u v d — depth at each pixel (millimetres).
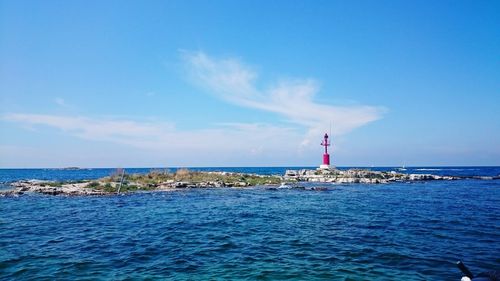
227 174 68625
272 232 19906
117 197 39656
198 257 14562
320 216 26031
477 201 36562
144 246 16547
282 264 13469
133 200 36875
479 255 14578
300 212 28250
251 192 46688
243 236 18812
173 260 14109
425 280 11539
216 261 13953
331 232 19781
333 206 32250
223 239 18062
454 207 31359
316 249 15781
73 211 28984
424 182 73562
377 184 65875
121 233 19734
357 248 15891
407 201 36531
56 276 12031
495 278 9820
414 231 19953
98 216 26219
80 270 12742
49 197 39625
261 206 32250
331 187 57250
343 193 46344
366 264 13391
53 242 17438
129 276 12070
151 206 32156
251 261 13914
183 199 38000
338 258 14250
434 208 30625
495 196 42438
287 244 16828
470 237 18250
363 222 23234
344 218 25047
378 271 12516
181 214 27188
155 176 59406
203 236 18844
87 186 47781
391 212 28031
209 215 26656
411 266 13109
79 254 15039
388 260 13914
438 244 16641
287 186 56625
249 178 66375
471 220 23859
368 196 42219
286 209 30125
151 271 12656
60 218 25297
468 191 50281
